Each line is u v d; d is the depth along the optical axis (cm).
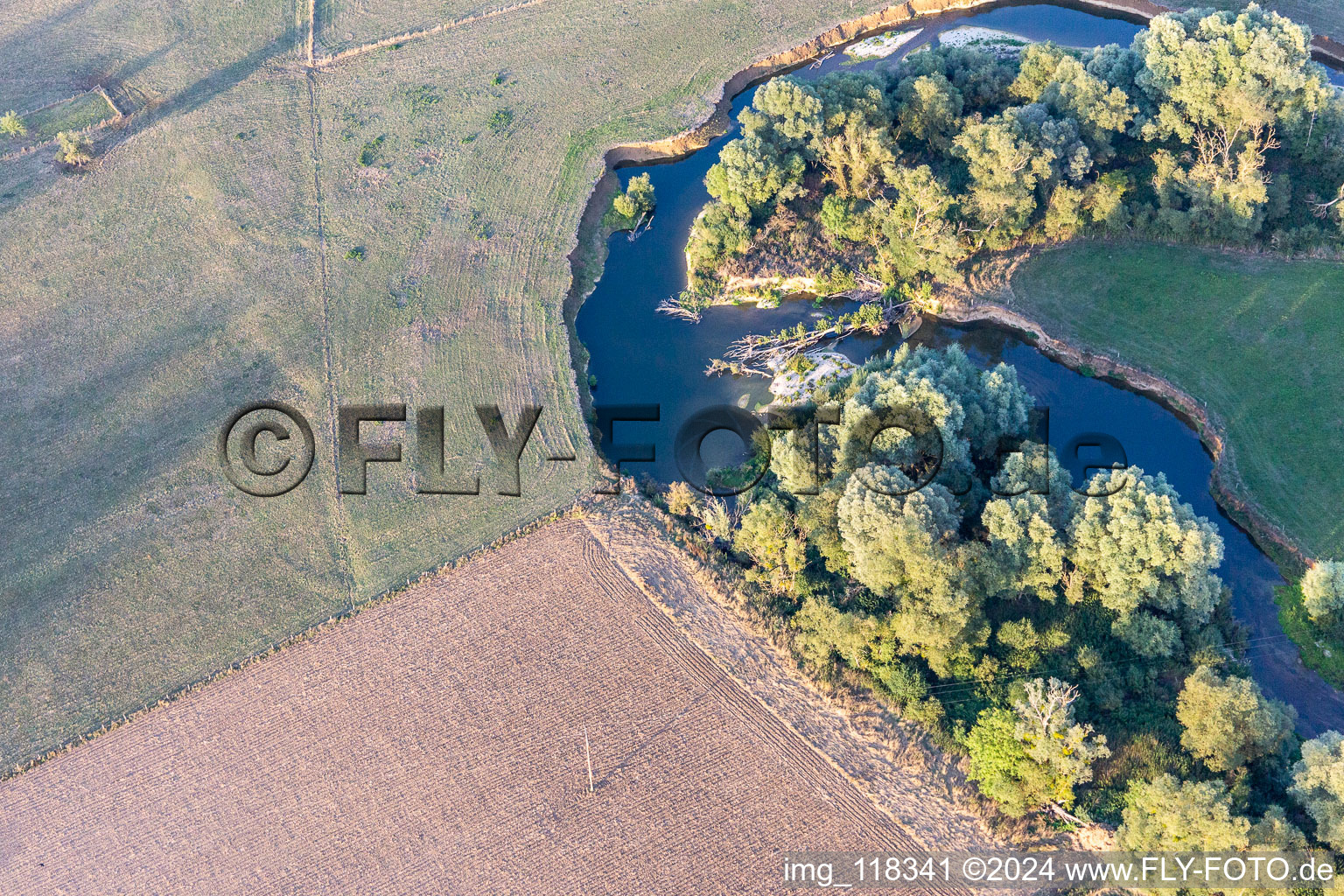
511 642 6731
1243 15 8256
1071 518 6612
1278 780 5741
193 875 5856
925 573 6256
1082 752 5756
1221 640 6381
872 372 7500
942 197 8269
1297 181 8556
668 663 6594
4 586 7119
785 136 8844
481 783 6119
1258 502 7112
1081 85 8550
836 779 6084
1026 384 8075
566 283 8806
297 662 6688
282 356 8362
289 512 7450
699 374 8369
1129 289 8306
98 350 8469
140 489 7619
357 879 5806
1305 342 7812
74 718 6475
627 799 6034
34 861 5938
